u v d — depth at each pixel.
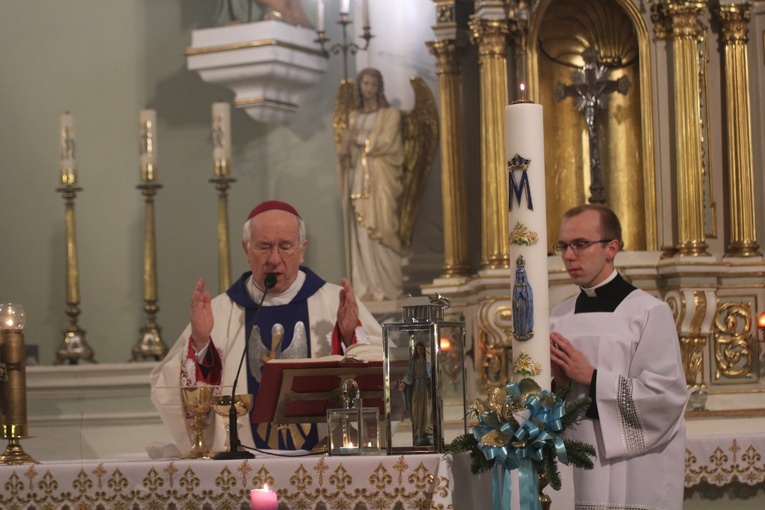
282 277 8.61
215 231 16.92
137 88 17.22
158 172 17.16
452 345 6.46
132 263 17.11
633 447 6.71
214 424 7.07
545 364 6.14
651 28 14.02
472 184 14.93
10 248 17.38
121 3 17.27
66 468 6.30
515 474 6.06
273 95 16.30
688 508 8.58
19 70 17.42
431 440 6.29
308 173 16.69
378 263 15.50
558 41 14.46
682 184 13.70
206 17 16.95
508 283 13.70
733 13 13.81
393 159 15.62
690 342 13.11
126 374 14.87
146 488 6.26
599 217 7.21
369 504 6.07
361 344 6.95
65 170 16.05
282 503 6.14
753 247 13.77
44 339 17.17
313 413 6.89
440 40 14.82
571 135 14.40
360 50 16.44
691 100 13.75
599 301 7.18
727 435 8.38
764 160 13.97
